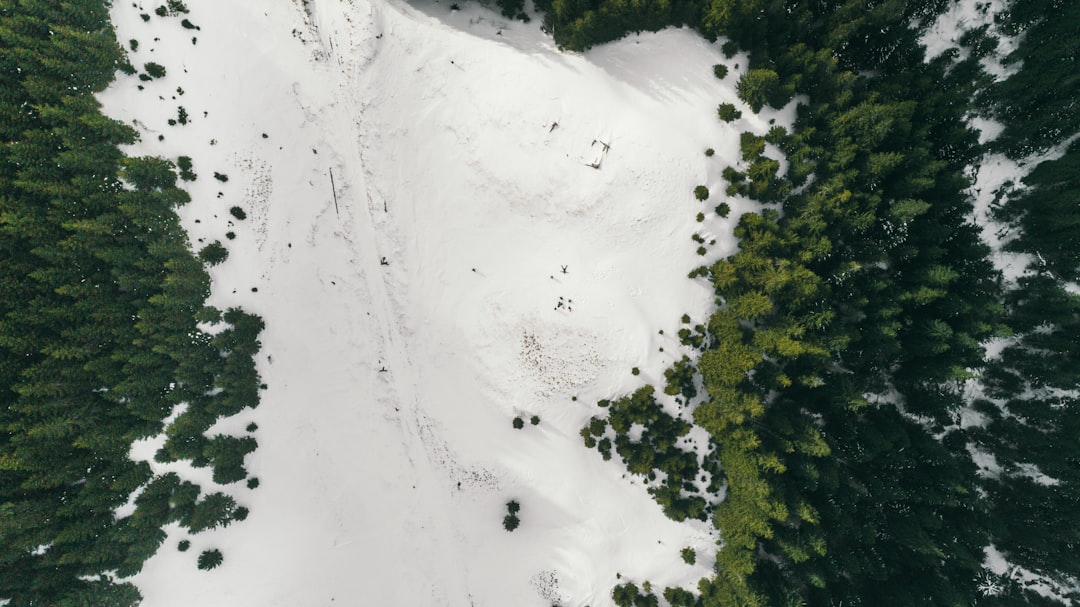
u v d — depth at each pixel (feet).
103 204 123.95
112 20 133.90
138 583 133.49
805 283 121.29
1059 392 139.95
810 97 134.82
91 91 129.18
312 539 143.13
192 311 131.34
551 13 132.77
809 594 134.21
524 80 136.98
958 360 131.44
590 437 138.51
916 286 130.31
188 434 128.67
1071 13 128.47
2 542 115.96
